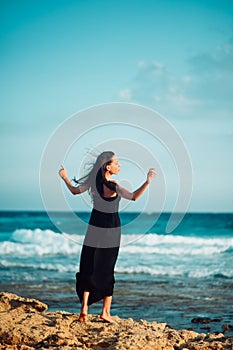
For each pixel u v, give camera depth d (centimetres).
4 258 2352
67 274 1817
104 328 617
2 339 580
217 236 3114
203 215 4234
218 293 1380
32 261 2241
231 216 4278
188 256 2359
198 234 3353
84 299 631
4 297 718
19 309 690
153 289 1452
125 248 2527
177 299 1266
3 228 4450
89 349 542
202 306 1162
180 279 1706
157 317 1026
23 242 3047
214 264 2100
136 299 1257
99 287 632
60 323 627
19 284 1524
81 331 612
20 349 550
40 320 638
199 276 1788
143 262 2162
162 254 2425
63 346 547
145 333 594
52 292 1349
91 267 628
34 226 4594
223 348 567
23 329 596
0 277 1709
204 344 573
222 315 1054
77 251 2583
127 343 550
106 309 648
